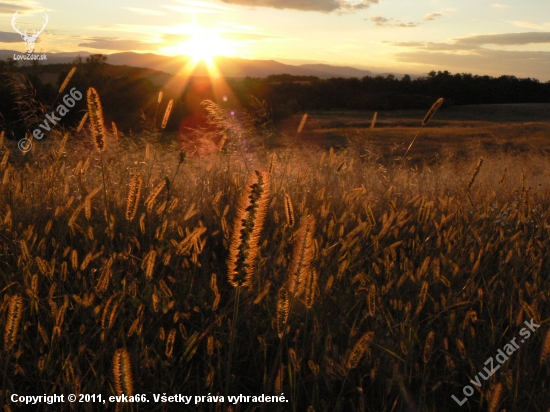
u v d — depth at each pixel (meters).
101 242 3.56
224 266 3.58
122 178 4.48
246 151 6.20
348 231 4.05
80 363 2.42
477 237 3.59
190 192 4.96
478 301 3.20
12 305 1.89
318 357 2.60
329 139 19.48
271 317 2.77
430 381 2.55
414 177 6.52
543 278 3.53
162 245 3.28
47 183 4.23
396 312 2.95
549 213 4.45
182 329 2.54
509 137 29.67
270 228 3.95
